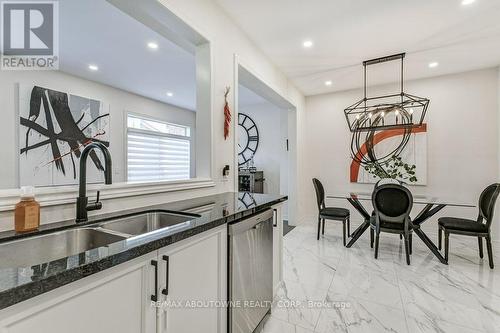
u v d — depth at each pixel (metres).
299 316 1.92
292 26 2.62
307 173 5.05
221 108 2.32
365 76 3.98
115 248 0.84
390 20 2.51
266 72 3.28
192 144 6.50
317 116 4.98
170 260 1.05
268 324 1.83
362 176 4.54
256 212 1.75
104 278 0.78
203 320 1.25
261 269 1.79
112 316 0.81
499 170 3.62
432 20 2.50
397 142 4.24
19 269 0.66
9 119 3.07
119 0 1.62
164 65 3.52
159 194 1.75
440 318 1.88
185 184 1.92
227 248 1.44
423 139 4.08
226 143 2.38
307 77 4.05
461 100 3.87
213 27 2.21
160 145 5.61
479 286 2.35
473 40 2.89
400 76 4.03
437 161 4.01
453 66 3.64
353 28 2.65
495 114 3.68
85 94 3.97
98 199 1.30
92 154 3.95
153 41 2.85
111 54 3.15
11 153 3.08
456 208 3.92
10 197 1.03
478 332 1.72
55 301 0.66
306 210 5.05
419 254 3.18
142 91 4.74
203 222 1.24
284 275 2.61
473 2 2.22
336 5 2.28
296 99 4.56
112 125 4.42
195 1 1.99
